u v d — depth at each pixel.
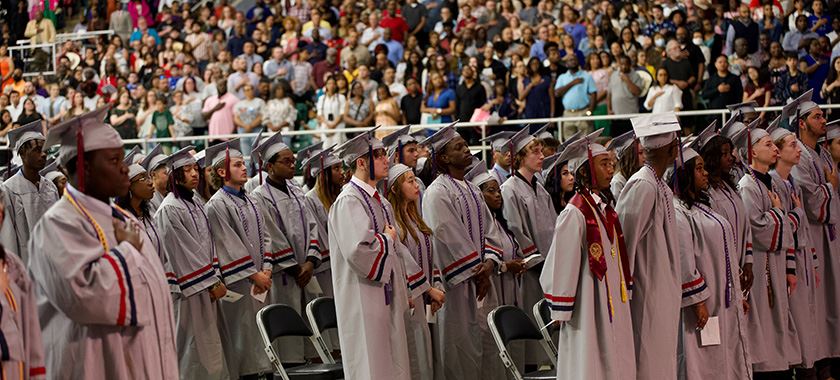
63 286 5.23
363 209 7.80
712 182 8.39
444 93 15.50
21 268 5.11
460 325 8.62
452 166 8.91
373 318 7.75
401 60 18.25
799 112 9.98
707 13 17.20
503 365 8.80
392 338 7.80
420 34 19.09
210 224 9.07
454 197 8.73
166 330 5.71
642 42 16.52
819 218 9.70
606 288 7.06
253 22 20.36
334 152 9.55
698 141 8.52
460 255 8.56
